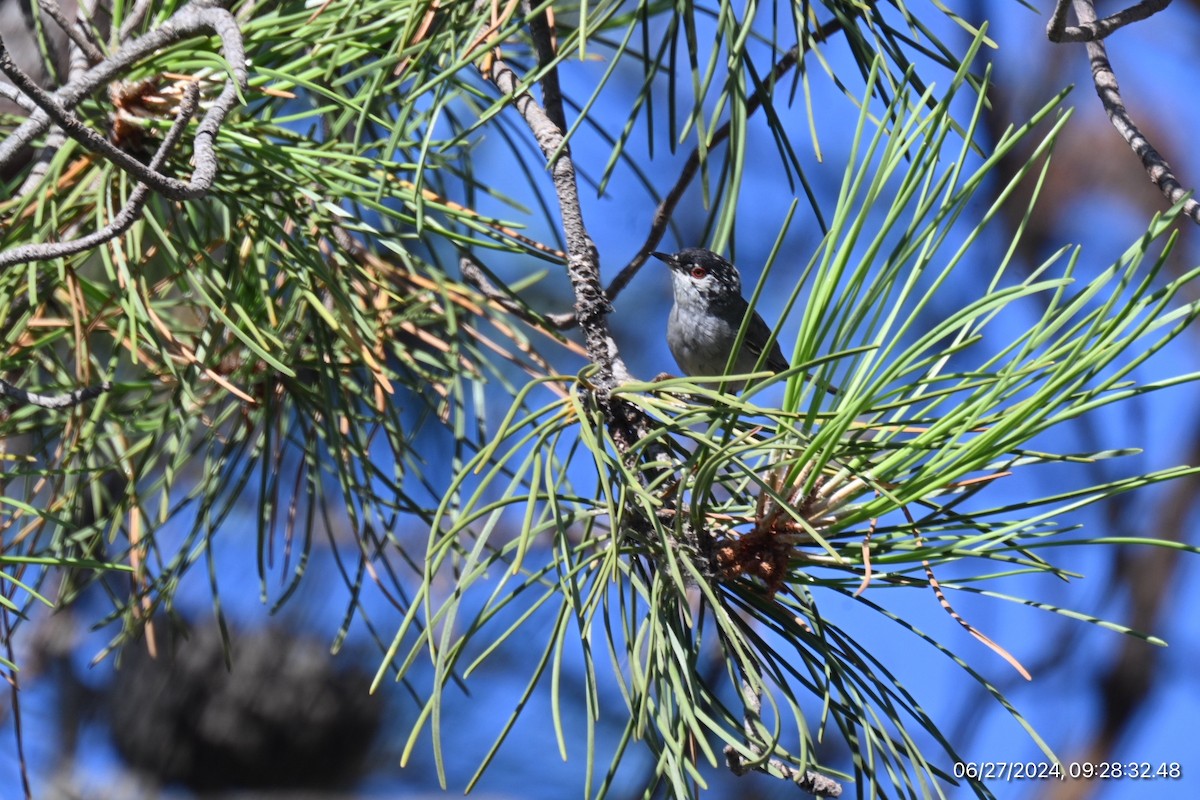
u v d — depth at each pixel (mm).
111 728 8781
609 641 3748
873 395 3811
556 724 3322
